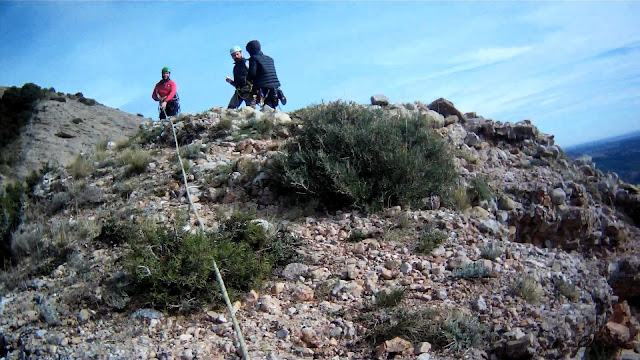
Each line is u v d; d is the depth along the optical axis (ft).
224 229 24.64
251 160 32.04
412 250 24.14
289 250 24.12
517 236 30.91
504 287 21.52
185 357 18.12
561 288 22.57
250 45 40.52
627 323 29.50
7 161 104.47
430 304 20.49
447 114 39.09
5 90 129.59
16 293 24.09
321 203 28.12
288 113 39.34
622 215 37.52
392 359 17.83
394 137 29.55
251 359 17.75
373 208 27.12
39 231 28.58
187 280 20.92
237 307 20.74
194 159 33.86
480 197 30.37
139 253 22.39
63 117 120.37
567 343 20.26
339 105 32.60
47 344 19.99
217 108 40.34
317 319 19.90
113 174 33.96
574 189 33.99
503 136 37.60
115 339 19.61
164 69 45.27
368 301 20.75
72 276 23.91
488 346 18.66
